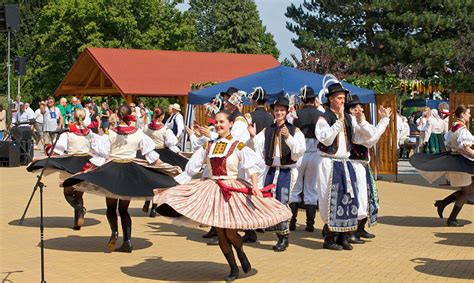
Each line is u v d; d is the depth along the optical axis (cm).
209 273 780
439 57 4172
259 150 946
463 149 1073
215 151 750
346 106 941
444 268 803
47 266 809
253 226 712
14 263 825
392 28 4534
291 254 886
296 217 1121
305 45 4594
